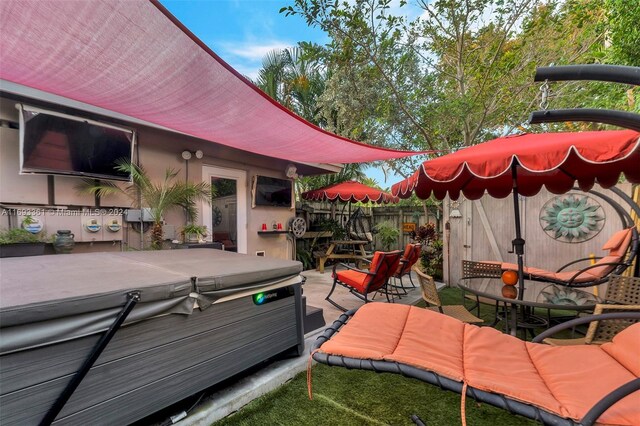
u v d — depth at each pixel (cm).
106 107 318
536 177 379
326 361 164
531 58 546
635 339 158
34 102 337
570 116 105
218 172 584
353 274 455
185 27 174
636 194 423
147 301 164
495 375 150
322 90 887
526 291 317
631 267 382
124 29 177
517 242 297
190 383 188
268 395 229
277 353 251
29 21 169
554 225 496
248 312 228
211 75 227
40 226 347
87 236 390
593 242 468
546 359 168
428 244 716
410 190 307
